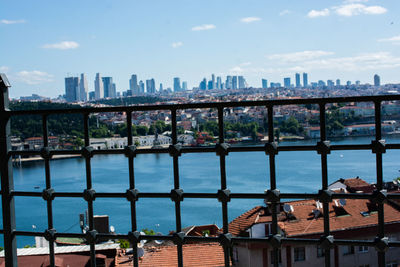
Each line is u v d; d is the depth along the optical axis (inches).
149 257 664.4
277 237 99.6
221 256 648.4
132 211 108.6
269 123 99.7
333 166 2844.5
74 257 614.5
